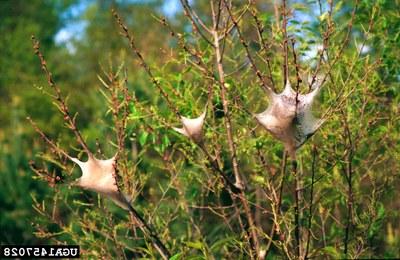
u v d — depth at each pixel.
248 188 6.88
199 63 5.94
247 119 6.39
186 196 7.07
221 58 5.91
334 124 6.39
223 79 5.90
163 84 6.56
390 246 7.64
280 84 6.38
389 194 7.16
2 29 26.84
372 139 6.91
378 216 6.79
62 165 6.16
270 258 6.34
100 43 23.97
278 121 5.09
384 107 7.10
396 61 6.79
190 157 6.47
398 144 6.80
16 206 11.52
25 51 24.55
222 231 7.29
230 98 6.26
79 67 24.09
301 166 6.61
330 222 7.64
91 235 6.35
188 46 6.22
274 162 6.93
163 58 7.03
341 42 6.80
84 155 8.52
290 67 6.34
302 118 5.08
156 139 6.87
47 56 24.83
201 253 6.76
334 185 6.68
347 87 6.02
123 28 5.53
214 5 6.23
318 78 5.93
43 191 11.76
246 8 5.68
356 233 6.67
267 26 6.75
